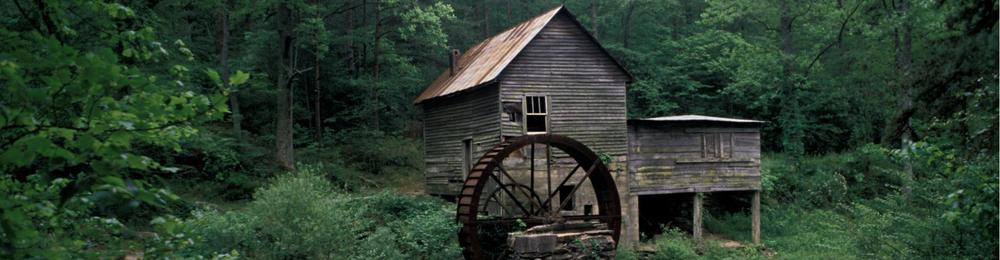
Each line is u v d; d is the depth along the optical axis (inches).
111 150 146.8
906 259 440.5
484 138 757.3
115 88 155.9
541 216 690.8
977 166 313.1
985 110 323.3
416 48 1370.6
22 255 145.2
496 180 673.0
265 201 504.4
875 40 1031.0
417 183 1045.2
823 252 702.5
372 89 1184.8
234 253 244.5
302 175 528.4
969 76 336.2
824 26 1058.1
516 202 692.7
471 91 784.3
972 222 320.8
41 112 156.8
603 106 776.9
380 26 1230.3
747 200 974.4
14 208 142.9
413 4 1042.7
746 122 852.0
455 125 833.5
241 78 169.5
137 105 156.3
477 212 634.8
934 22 751.7
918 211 466.6
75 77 147.7
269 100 1168.8
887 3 926.4
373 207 660.1
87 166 155.4
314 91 1253.7
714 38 1286.9
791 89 1133.1
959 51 335.3
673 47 1401.3
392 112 1279.5
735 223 931.3
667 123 812.6
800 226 896.9
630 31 1466.5
